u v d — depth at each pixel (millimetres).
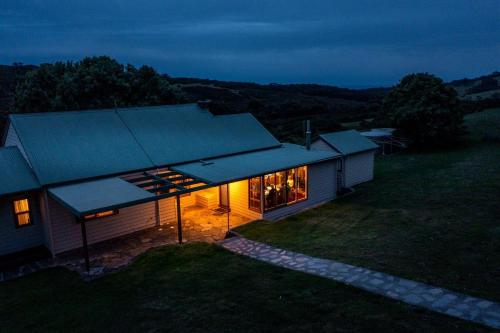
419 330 7895
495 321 8117
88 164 15484
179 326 8742
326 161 20531
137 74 37281
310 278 10805
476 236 13727
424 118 34750
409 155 34000
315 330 8141
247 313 9070
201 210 19359
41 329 9102
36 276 12547
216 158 19062
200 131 20406
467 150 33406
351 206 19312
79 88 33562
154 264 12742
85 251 12492
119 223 15945
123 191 13797
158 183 15430
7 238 13945
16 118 16031
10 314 9992
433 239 13711
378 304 9078
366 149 23594
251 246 14227
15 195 13469
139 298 10375
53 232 14141
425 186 22281
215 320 8875
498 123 43375
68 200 12812
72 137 16422
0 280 12352
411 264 11531
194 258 13125
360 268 11422
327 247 13633
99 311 9789
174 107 21266
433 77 36562
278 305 9328
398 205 18859
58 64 37062
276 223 17109
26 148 14852
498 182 21750
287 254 13156
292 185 18969
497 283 9977
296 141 37844
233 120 22672
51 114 17047
